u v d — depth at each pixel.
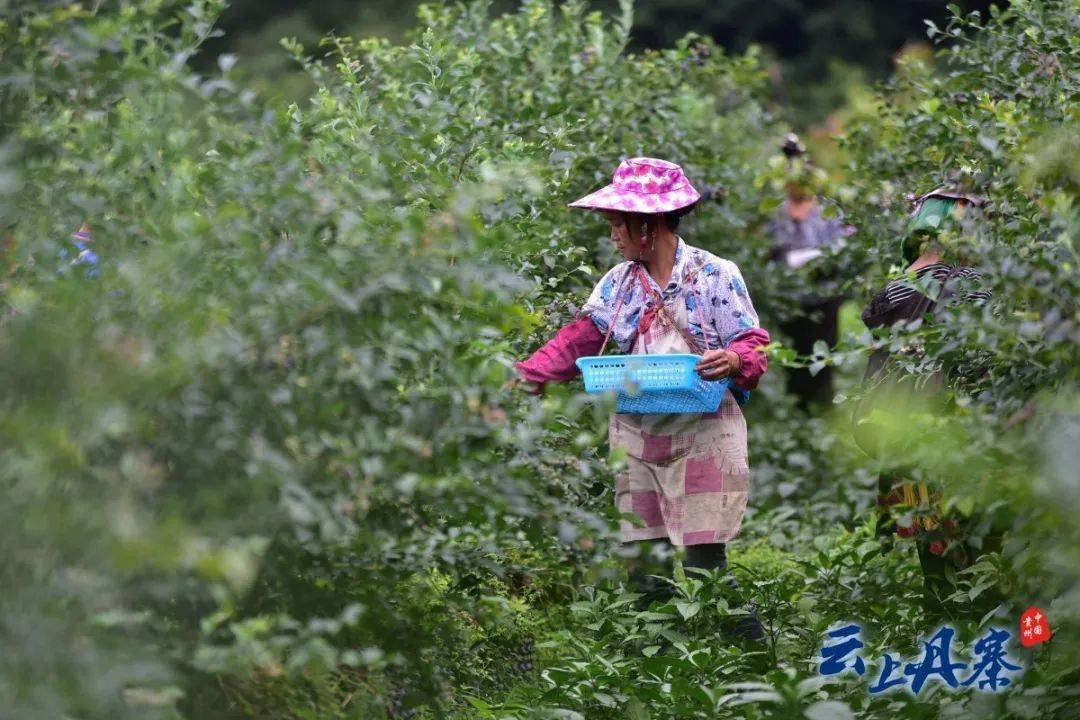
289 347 6.00
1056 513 6.35
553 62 14.33
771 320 17.30
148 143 6.64
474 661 8.44
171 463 5.82
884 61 45.59
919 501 9.10
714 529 9.57
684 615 8.86
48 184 6.57
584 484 7.56
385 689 7.07
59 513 5.20
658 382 9.12
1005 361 7.53
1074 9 10.55
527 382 9.63
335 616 6.72
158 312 5.79
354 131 8.51
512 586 9.37
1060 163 7.59
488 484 6.53
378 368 6.18
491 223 8.43
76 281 5.86
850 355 7.33
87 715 5.38
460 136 9.68
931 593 9.30
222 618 5.61
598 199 9.50
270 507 5.67
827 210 12.84
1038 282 7.14
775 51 45.88
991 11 11.69
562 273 11.01
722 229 16.31
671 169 9.59
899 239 10.98
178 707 6.39
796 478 15.19
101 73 6.64
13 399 5.53
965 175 9.33
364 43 13.24
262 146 6.73
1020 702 7.30
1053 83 9.94
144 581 5.64
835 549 11.45
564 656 9.18
